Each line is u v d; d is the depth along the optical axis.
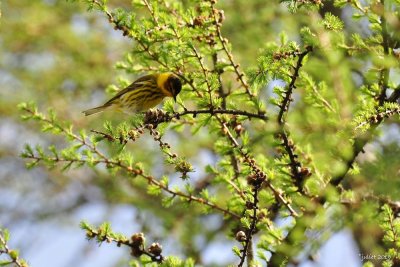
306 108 12.22
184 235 19.64
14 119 24.44
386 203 10.09
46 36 24.14
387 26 10.50
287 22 16.66
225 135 11.42
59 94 24.22
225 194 14.27
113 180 21.95
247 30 17.09
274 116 10.52
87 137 11.28
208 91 10.20
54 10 24.19
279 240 10.78
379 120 9.92
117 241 10.02
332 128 11.39
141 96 13.90
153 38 10.88
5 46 24.58
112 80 23.52
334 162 10.62
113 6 20.09
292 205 11.58
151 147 19.69
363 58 11.16
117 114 21.97
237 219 11.54
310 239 9.65
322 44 10.88
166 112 9.67
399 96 10.89
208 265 18.28
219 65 11.41
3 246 9.44
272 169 11.13
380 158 8.82
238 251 9.84
